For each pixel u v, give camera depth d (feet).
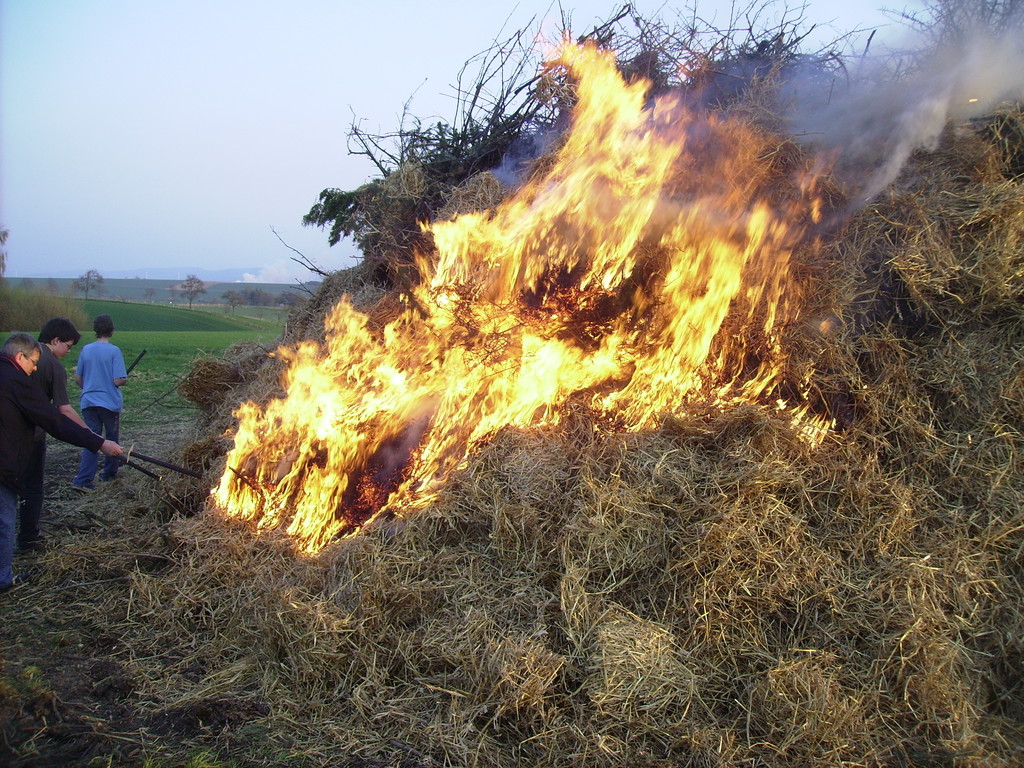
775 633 10.96
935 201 14.42
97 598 14.16
